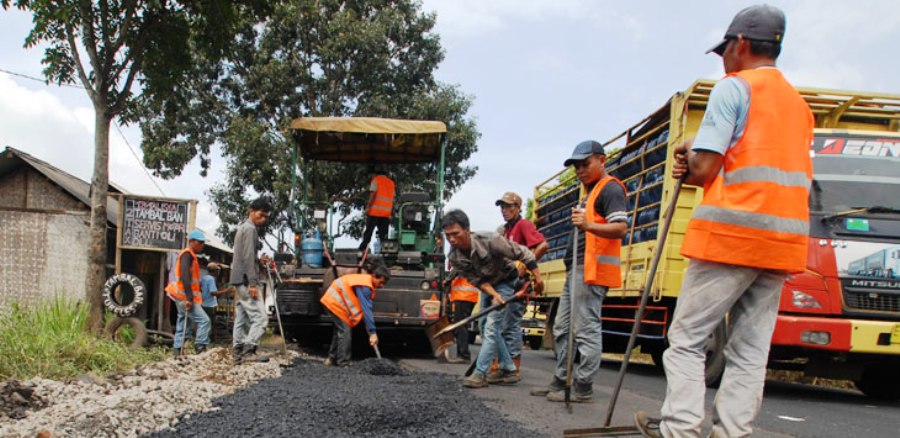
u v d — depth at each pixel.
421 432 4.02
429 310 9.63
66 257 12.11
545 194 13.80
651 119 8.60
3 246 12.02
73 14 8.29
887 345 6.18
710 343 6.77
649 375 8.70
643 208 8.48
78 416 3.98
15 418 4.15
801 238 2.92
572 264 5.20
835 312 6.28
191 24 9.38
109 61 8.63
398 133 10.30
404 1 19.80
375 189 10.65
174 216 10.19
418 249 10.75
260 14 9.74
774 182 2.89
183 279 8.38
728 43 3.15
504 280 6.19
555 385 5.55
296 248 10.53
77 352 6.69
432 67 20.38
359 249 10.75
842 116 7.77
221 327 13.79
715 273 2.98
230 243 19.70
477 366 6.16
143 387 5.07
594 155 5.18
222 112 19.45
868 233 6.43
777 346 6.44
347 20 18.44
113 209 14.20
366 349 11.14
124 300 8.68
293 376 6.62
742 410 3.01
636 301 8.62
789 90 3.04
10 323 7.07
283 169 17.94
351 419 4.22
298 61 18.86
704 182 3.03
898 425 5.32
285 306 9.27
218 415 4.34
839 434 4.78
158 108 10.05
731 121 2.92
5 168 12.70
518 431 4.07
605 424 3.74
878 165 6.68
